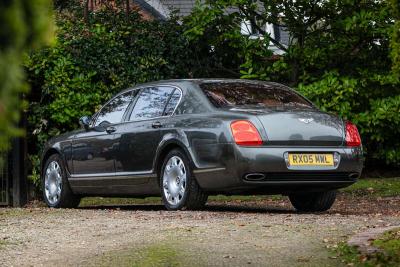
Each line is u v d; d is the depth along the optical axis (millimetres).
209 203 13914
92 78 16609
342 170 9992
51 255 6605
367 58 18281
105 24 17172
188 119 10289
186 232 7664
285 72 18094
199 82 10703
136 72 16938
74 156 12484
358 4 17906
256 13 18203
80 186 12422
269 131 9578
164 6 25844
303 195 11203
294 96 10836
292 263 5906
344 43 18031
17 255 6641
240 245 6777
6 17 1886
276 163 9516
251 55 17609
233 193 10016
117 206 13625
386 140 18750
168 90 11039
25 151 15250
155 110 11070
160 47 17188
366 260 5793
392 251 6062
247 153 9453
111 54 16703
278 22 18516
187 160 10156
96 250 6773
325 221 8578
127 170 11344
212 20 17500
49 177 13133
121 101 11984
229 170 9570
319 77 17781
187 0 26000
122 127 11547
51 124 16188
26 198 15188
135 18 17609
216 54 18156
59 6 18094
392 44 6535
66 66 16141
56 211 11125
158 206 13500
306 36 18375
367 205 12922
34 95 16281
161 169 10711
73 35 16562
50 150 13180
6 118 1911
